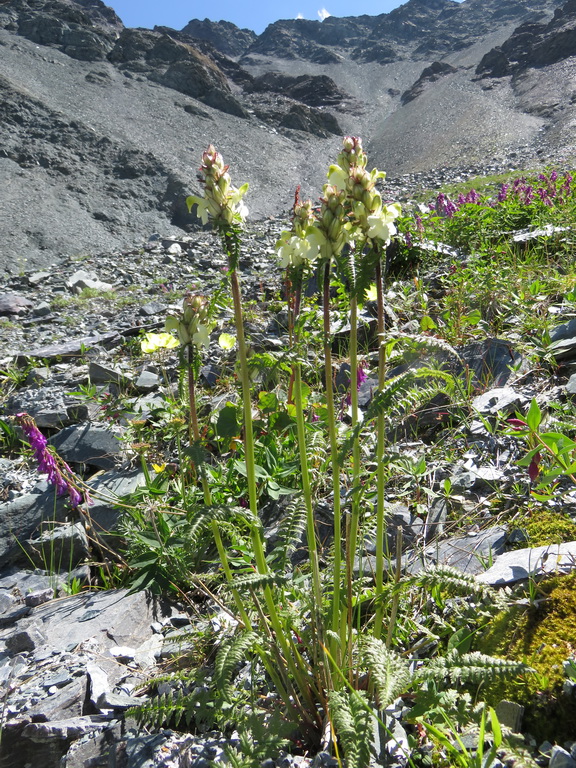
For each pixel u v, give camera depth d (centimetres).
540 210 1053
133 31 8662
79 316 1229
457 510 364
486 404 457
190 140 6544
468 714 207
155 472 477
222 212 200
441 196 1330
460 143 6656
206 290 1249
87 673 282
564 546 284
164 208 4338
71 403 657
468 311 614
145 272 1673
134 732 246
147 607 342
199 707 236
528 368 500
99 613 338
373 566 312
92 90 7106
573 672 208
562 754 193
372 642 208
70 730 248
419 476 368
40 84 6700
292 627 250
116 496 435
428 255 885
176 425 430
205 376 638
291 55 16225
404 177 4803
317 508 376
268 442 423
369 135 9206
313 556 226
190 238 2270
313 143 8006
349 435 208
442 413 462
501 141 6066
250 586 201
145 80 7962
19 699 273
